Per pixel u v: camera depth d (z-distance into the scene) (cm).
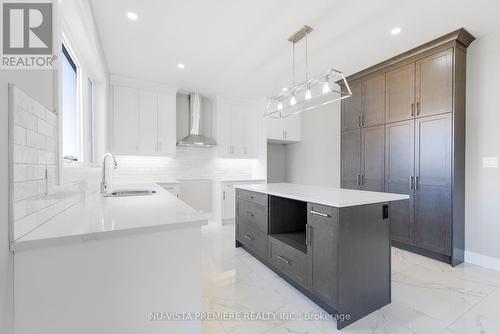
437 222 282
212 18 237
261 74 383
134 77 399
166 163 476
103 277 100
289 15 233
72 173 155
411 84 307
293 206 265
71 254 95
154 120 426
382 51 305
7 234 82
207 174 514
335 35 268
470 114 277
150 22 242
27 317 89
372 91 355
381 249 188
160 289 111
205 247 333
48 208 115
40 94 110
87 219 117
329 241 173
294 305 194
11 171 84
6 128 81
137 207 149
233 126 507
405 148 313
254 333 163
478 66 271
